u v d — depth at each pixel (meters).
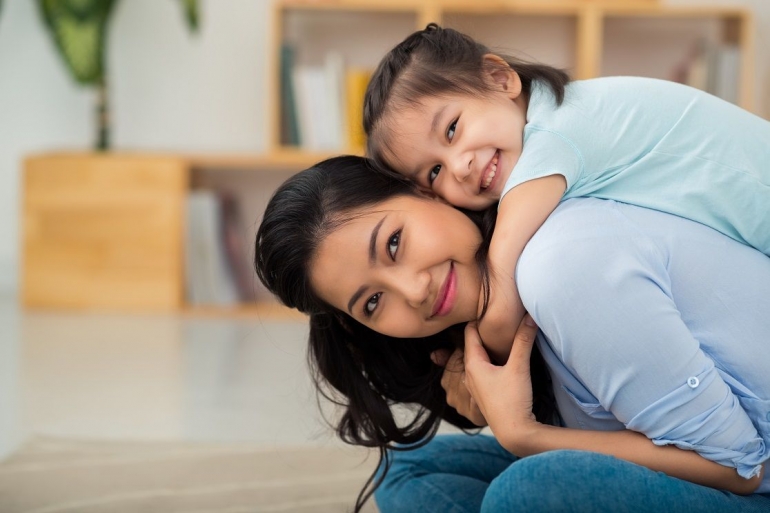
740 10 3.92
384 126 1.65
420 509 1.51
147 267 4.08
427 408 1.61
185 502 1.91
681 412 1.19
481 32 4.18
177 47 4.38
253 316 3.97
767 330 1.26
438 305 1.34
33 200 4.10
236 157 4.02
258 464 2.16
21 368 3.10
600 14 3.95
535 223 1.34
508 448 1.30
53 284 4.12
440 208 1.38
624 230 1.25
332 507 1.88
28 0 4.41
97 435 2.39
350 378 1.57
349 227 1.36
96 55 4.15
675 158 1.39
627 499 1.17
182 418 2.53
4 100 4.46
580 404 1.30
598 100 1.48
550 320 1.20
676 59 4.23
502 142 1.56
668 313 1.18
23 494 1.97
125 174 4.06
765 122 1.48
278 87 4.06
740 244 1.34
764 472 1.26
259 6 4.34
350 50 4.29
